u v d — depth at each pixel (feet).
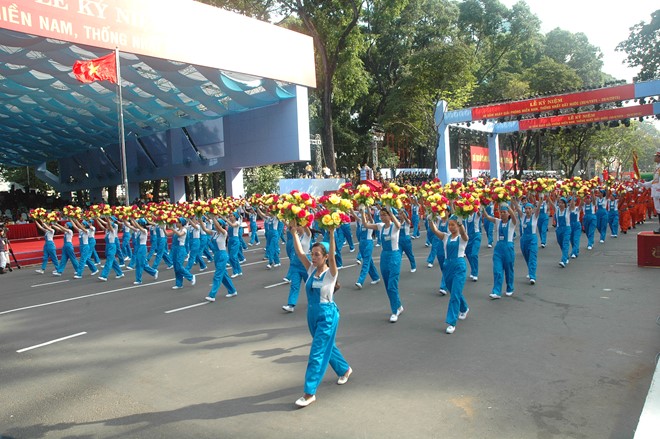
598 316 25.89
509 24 170.91
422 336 23.68
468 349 21.45
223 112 92.79
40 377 20.53
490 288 34.27
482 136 154.40
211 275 45.06
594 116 106.11
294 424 15.12
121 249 57.52
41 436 15.12
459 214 24.16
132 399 17.74
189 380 19.33
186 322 28.43
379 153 154.30
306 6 113.50
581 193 45.80
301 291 36.29
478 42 175.11
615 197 62.28
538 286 34.06
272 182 133.39
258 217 102.47
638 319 25.05
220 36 69.72
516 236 68.39
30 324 29.99
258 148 96.84
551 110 92.68
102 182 147.43
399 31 160.15
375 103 168.35
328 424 15.05
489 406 15.79
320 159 127.54
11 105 93.56
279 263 48.47
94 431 15.30
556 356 20.13
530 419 14.82
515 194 34.96
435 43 129.59
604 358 19.70
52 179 170.19
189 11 65.82
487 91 151.74
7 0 49.65
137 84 74.69
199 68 70.28
